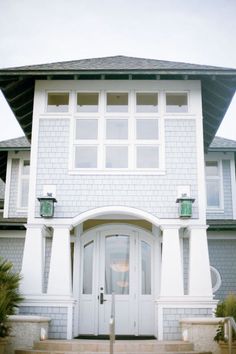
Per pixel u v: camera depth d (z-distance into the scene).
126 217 13.21
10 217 16.92
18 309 11.05
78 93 12.68
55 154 12.17
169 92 12.57
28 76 12.16
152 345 9.66
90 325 12.66
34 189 11.93
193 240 11.50
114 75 12.45
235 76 11.98
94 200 11.86
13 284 10.60
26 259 11.38
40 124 12.36
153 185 11.93
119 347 9.60
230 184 17.45
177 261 11.35
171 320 10.97
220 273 15.31
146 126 12.49
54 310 11.09
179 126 12.32
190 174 12.00
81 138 12.39
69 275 11.34
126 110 12.61
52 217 11.70
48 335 10.91
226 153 17.73
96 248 13.22
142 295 12.88
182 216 11.51
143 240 13.32
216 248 15.54
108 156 12.32
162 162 12.07
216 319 10.07
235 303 9.98
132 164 12.08
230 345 8.88
